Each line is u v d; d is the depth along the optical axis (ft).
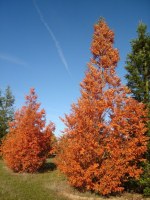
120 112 54.95
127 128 55.06
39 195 48.75
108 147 54.29
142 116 59.82
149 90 64.03
